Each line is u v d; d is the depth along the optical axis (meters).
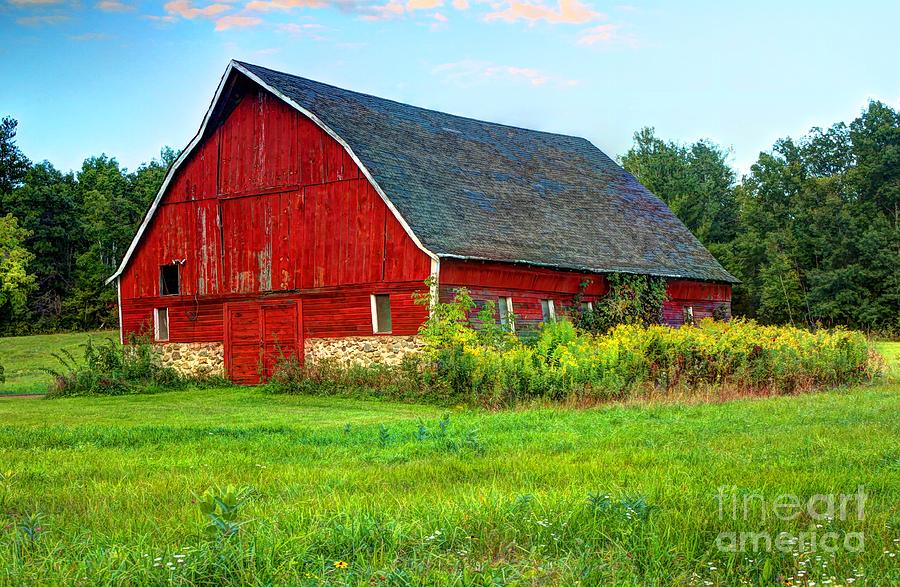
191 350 33.28
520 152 40.84
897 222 67.00
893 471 11.02
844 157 79.06
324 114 30.89
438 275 27.38
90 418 21.69
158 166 100.38
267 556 7.27
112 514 9.17
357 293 29.39
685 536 7.80
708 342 25.48
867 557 7.42
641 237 39.81
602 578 7.01
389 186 28.98
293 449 14.65
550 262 31.27
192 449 14.85
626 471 11.22
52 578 6.87
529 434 15.94
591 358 23.66
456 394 24.55
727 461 12.04
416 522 8.30
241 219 32.34
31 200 82.94
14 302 69.50
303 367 29.88
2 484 11.13
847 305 64.88
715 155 88.56
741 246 72.12
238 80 31.88
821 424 16.39
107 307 81.62
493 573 7.02
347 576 6.91
